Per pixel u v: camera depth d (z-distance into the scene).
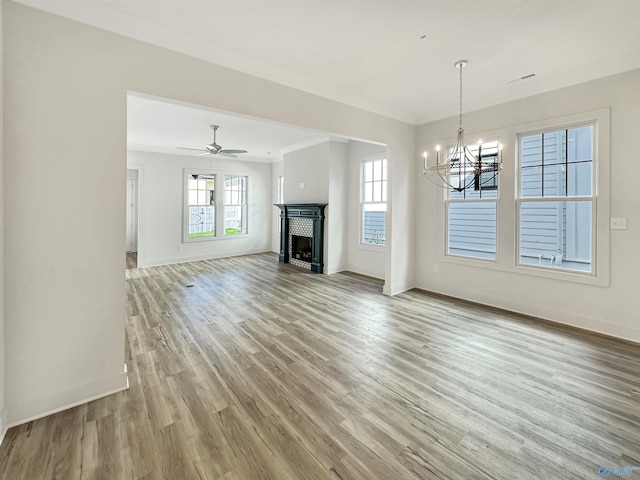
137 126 5.11
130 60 2.21
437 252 4.57
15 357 1.82
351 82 3.38
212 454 1.60
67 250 1.98
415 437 1.73
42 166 1.89
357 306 4.05
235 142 6.42
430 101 3.98
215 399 2.08
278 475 1.47
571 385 2.24
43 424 1.83
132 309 3.92
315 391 2.17
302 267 6.77
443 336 3.11
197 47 2.52
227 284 5.24
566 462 1.55
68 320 1.99
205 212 7.82
